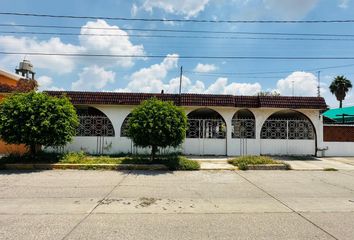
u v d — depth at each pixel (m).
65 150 15.27
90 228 4.97
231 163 13.12
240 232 4.86
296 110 16.42
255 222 5.39
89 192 7.72
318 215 5.86
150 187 8.45
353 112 27.94
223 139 16.02
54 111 11.79
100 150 15.48
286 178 10.17
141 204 6.60
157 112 11.94
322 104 15.83
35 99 11.75
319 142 16.28
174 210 6.15
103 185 8.65
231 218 5.62
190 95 15.56
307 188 8.54
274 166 12.09
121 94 15.45
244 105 15.71
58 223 5.22
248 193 7.83
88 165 11.63
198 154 15.88
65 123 11.83
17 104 11.43
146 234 4.72
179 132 12.02
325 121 24.33
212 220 5.49
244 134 16.14
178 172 11.17
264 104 15.55
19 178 9.63
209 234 4.75
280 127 16.41
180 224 5.24
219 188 8.44
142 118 11.98
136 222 5.32
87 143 15.45
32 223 5.21
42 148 14.96
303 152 16.41
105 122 15.69
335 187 8.71
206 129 16.03
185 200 7.00
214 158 14.81
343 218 5.68
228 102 15.49
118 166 11.68
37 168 11.53
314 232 4.89
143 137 11.92
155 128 11.73
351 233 4.86
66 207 6.27
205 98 15.52
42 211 5.96
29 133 11.41
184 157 14.20
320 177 10.45
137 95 15.46
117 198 7.11
